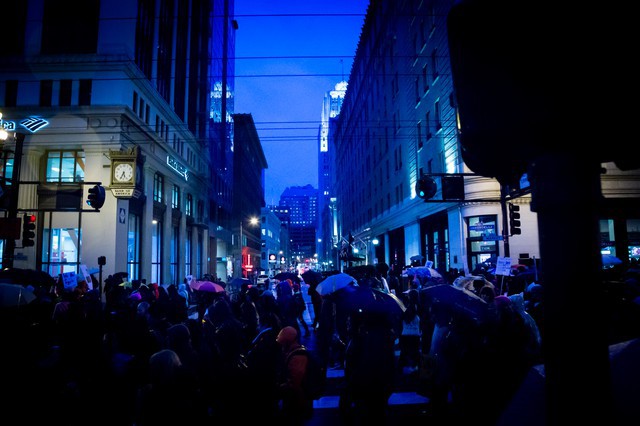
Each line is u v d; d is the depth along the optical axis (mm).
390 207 43906
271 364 4125
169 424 3449
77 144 23797
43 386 5789
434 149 29047
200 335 6855
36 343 7113
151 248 28156
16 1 25094
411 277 13750
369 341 5293
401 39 38312
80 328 6422
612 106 1355
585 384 1465
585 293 1497
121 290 11406
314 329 13836
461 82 1657
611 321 7375
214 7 51594
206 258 45062
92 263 23094
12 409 5395
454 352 5613
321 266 145875
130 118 25000
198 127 43562
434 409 6027
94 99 24250
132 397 5633
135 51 26594
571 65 1379
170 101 34125
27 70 24406
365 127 58938
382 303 5551
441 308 6070
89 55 24453
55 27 25062
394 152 41719
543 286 1609
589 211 1523
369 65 55188
